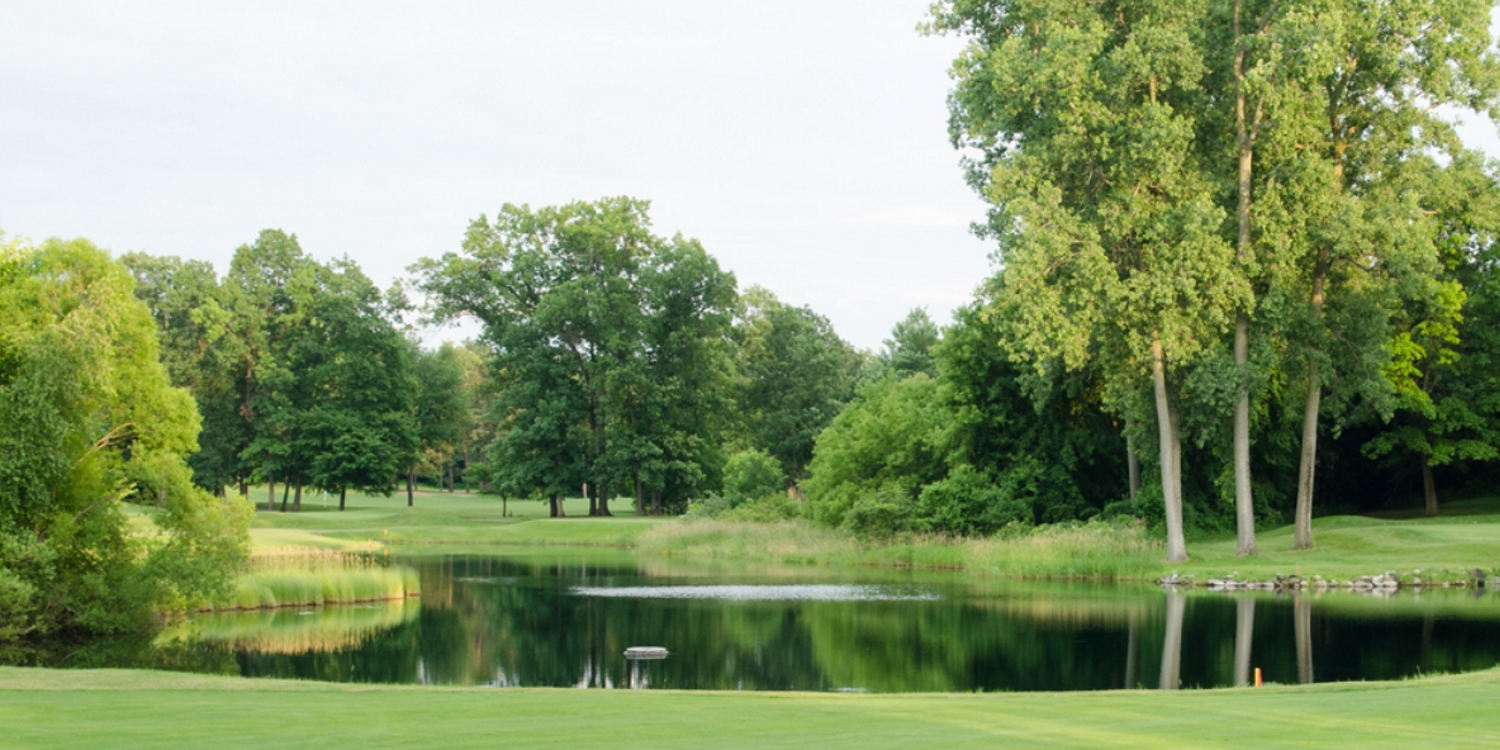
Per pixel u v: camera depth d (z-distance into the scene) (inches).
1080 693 535.2
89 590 1042.7
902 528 1931.6
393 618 1144.8
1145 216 1385.3
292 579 1280.8
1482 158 1519.4
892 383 2628.0
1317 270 1519.4
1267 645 858.1
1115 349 1520.7
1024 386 1802.4
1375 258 1493.6
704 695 524.4
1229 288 1375.5
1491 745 349.1
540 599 1318.9
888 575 1617.9
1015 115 1450.5
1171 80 1406.3
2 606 964.6
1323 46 1279.5
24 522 1039.6
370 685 585.3
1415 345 1958.7
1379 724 399.5
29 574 1007.0
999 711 448.8
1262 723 405.1
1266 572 1353.3
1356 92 1482.5
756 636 973.2
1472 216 1497.3
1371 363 1504.7
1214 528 1899.6
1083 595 1279.5
